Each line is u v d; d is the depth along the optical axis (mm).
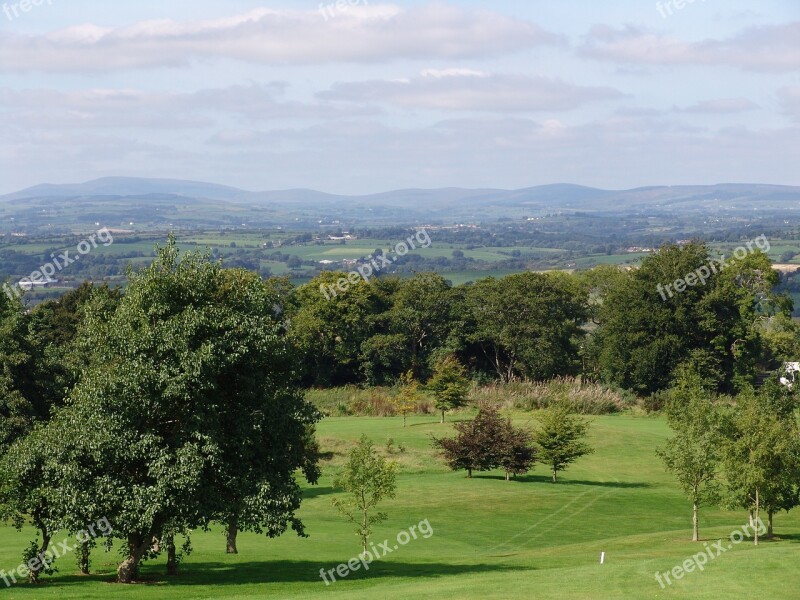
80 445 30734
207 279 34594
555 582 29672
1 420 52625
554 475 64500
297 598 27484
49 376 57531
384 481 39562
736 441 43562
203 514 31188
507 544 44188
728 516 52219
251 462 34000
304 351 37312
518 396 97688
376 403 94938
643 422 90875
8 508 31828
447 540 45062
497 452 64500
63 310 102562
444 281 133375
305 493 60062
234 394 34531
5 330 56625
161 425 33031
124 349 32531
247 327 33781
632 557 38156
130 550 32531
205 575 33750
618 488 61500
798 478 42656
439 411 93250
